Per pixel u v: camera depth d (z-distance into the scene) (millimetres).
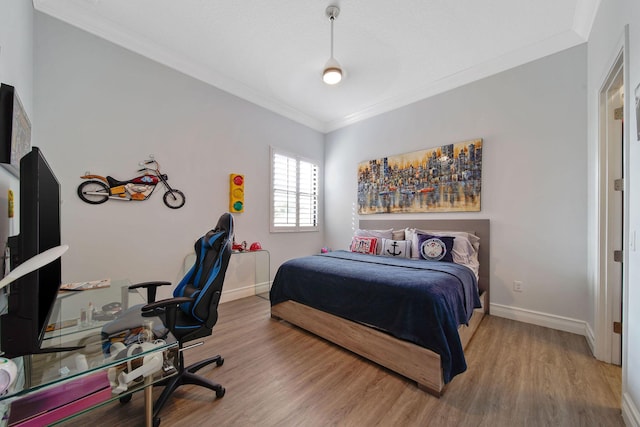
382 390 1624
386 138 3910
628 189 1389
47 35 2141
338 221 4562
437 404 1498
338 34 2486
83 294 1702
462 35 2484
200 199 3088
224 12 2244
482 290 2916
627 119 1407
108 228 2430
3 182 1336
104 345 1083
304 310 2443
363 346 1967
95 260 2355
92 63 2352
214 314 1575
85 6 2217
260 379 1733
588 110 2328
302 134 4391
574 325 2424
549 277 2572
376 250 3311
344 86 3447
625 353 1375
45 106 2127
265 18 2303
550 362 1921
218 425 1352
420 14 2236
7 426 813
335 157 4613
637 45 1307
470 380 1713
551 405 1481
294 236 4270
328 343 2236
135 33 2512
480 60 2869
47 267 1077
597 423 1354
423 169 3451
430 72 3100
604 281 1944
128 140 2553
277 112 3975
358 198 4207
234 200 3350
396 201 3725
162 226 2773
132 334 1179
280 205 4023
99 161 2383
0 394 750
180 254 2902
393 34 2479
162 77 2787
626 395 1356
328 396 1570
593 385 1649
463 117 3143
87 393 951
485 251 2934
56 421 863
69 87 2236
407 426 1341
